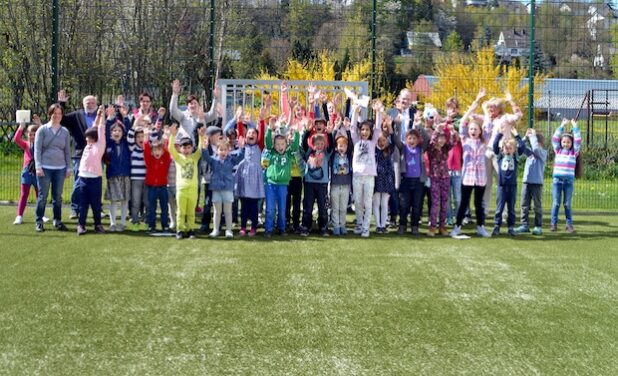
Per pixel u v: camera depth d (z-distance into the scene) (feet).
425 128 34.17
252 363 15.80
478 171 32.27
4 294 20.90
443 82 52.42
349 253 27.71
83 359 15.87
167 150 32.07
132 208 32.89
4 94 54.54
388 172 32.86
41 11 52.42
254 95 43.11
